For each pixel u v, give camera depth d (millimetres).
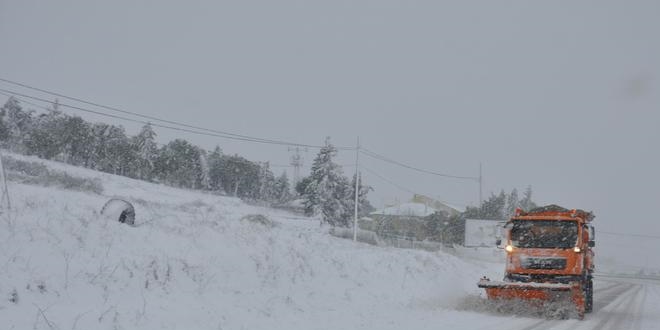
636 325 14719
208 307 10945
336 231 50469
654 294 30547
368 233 55531
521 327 13133
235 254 14859
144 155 73438
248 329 10312
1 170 13195
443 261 28891
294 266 16391
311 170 68000
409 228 72125
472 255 57969
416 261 25031
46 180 34250
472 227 60625
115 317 8867
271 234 18703
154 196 49969
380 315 13750
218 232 16094
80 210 14547
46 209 12984
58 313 8586
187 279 12109
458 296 18688
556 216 17422
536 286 15414
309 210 66438
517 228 17594
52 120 70812
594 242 18234
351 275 18484
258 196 91062
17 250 9977
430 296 18609
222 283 12836
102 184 48188
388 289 18500
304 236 21797
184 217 18578
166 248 13188
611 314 17750
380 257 22984
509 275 17266
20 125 72688
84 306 9172
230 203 62094
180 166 77812
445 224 70875
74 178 42781
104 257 11266
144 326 9062
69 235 11438
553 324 14117
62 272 9977
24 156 56938
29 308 8469
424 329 12086
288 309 12586
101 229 12484
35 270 9625
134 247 12406
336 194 67812
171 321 9633
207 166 84750
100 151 71125
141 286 10836
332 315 12914
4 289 8688
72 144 68938
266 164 92000
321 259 18469
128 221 15539
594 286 36906
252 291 13102
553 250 16875
